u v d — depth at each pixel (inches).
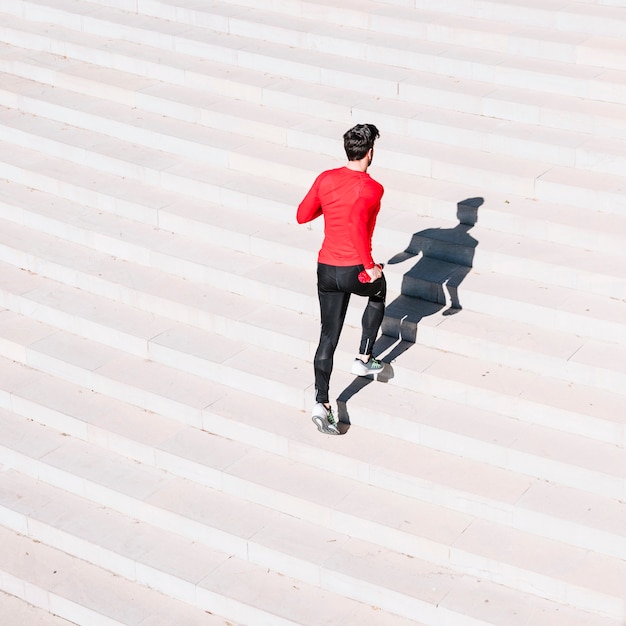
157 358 376.8
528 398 319.3
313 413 326.3
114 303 400.2
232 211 410.0
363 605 305.6
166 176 423.8
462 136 396.2
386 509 315.6
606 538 289.7
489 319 347.3
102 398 375.6
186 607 322.0
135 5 503.2
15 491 360.5
